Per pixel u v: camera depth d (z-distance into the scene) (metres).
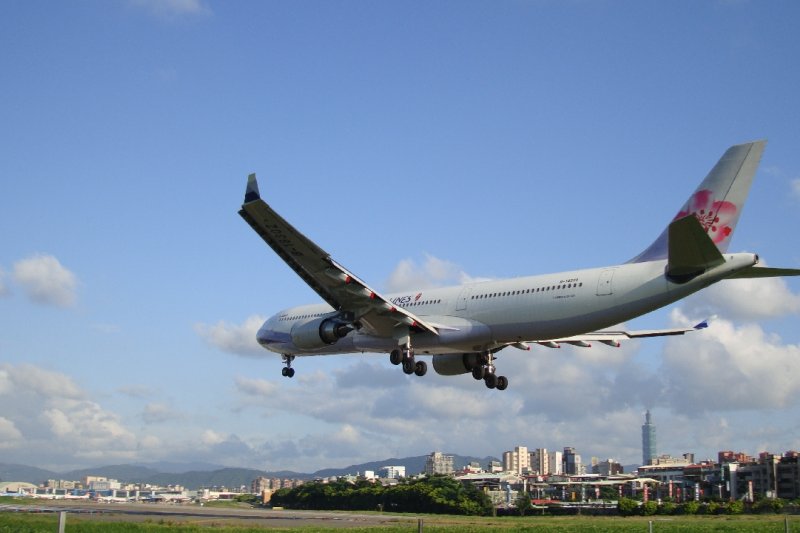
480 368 38.88
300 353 42.72
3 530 22.95
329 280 32.47
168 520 30.89
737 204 29.80
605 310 30.80
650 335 40.75
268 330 44.12
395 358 36.03
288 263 32.16
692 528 33.28
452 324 35.12
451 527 31.14
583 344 40.97
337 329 35.34
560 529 31.00
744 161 29.89
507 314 33.53
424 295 37.47
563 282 32.22
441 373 39.59
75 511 35.53
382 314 34.09
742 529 32.06
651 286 29.78
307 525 30.05
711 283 28.83
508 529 30.22
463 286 36.38
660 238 31.00
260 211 29.19
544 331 32.62
